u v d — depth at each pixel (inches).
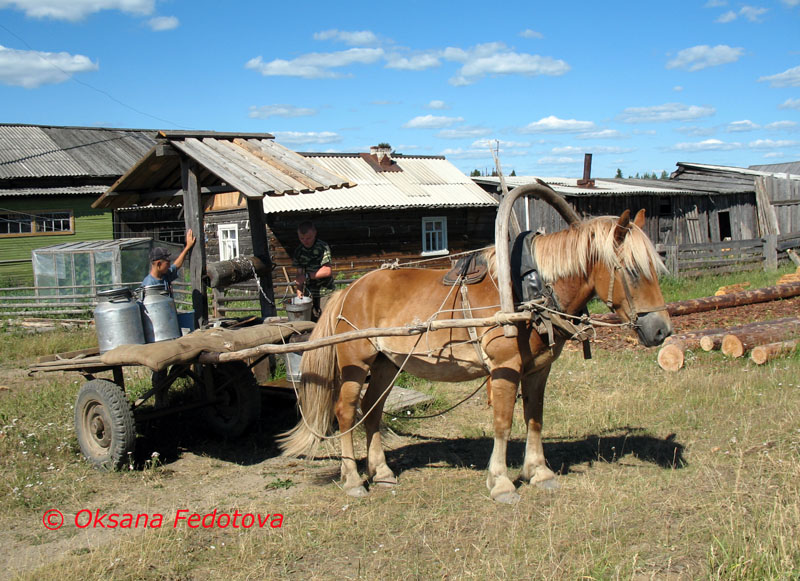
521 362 190.5
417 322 203.5
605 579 148.1
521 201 897.5
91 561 166.4
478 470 227.5
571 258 186.1
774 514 162.9
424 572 157.3
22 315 604.1
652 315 179.2
